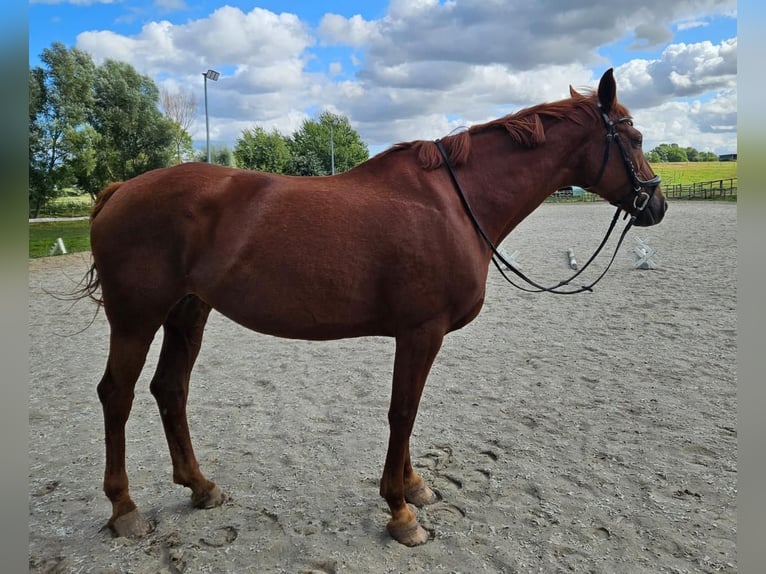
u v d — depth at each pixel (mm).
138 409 4223
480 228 2539
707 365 4852
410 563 2354
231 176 2490
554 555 2387
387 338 6383
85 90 18859
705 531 2529
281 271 2332
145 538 2553
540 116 2709
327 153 54688
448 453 3357
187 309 2740
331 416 3988
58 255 14344
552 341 5812
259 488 2998
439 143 2631
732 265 9820
